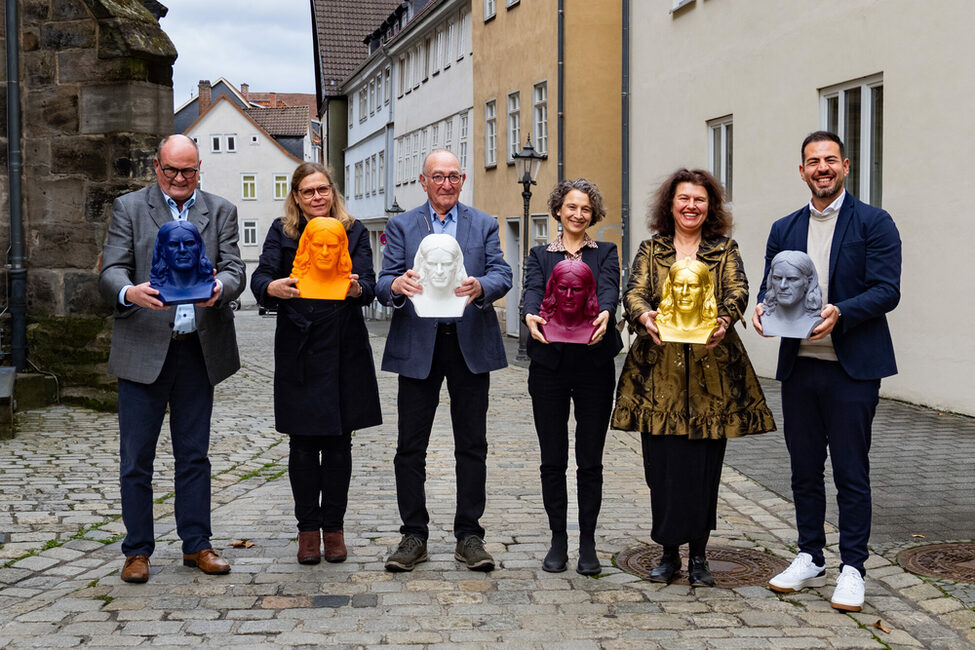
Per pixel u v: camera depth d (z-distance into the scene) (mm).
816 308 4898
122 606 4895
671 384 5078
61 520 6531
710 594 5121
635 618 4770
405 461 5602
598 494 5465
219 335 5484
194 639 4473
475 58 29531
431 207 5719
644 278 5191
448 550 5938
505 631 4598
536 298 5480
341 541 5707
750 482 7723
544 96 24625
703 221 5168
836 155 5004
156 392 5363
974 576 5316
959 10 10867
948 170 11078
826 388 5020
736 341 5133
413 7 41281
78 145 11680
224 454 8984
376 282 5598
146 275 5371
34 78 11734
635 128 19703
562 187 5457
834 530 6242
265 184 73625
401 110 41781
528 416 11734
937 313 11273
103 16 11508
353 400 5555
